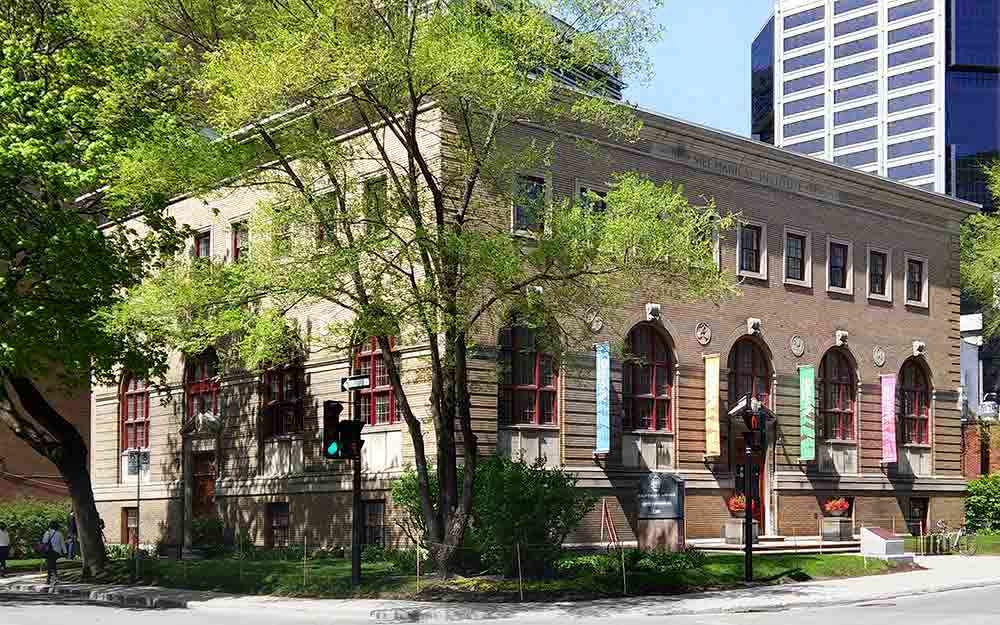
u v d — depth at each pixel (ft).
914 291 162.91
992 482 170.30
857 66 466.29
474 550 91.09
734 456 136.87
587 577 88.69
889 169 454.40
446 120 103.45
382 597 85.40
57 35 101.50
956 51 468.75
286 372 129.49
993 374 318.24
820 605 81.71
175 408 143.74
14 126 91.86
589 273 82.48
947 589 94.32
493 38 81.61
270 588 93.09
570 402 120.67
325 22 77.51
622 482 124.16
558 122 119.55
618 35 85.56
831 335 149.07
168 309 86.48
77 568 122.11
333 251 82.94
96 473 155.43
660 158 130.41
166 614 79.66
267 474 129.49
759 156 140.56
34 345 94.94
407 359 114.73
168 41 104.17
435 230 84.58
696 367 132.77
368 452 118.21
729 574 95.55
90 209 104.88
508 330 117.50
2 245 94.94
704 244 83.66
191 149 85.05
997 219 235.81
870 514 151.33
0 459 164.55
